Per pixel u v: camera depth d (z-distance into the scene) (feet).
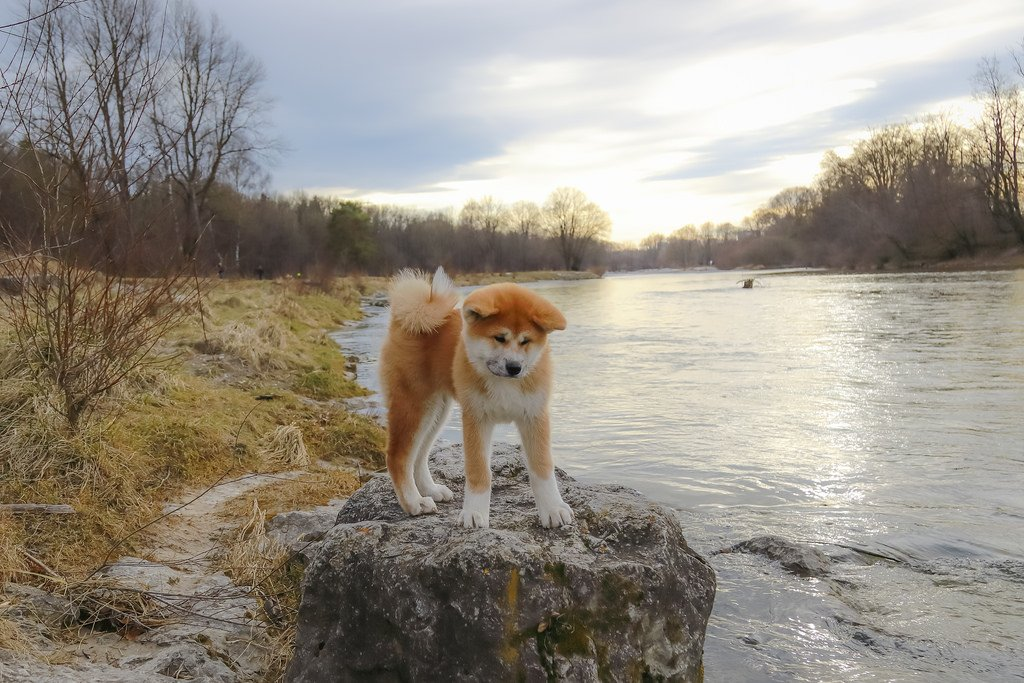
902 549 21.80
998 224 203.41
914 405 39.42
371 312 136.98
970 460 29.84
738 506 25.73
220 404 32.94
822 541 22.52
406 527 13.96
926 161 239.71
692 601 13.75
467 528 13.53
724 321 90.33
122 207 24.62
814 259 331.57
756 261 439.63
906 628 17.49
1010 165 203.62
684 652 13.51
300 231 257.55
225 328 49.29
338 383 46.29
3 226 22.30
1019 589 19.27
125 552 19.04
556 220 415.03
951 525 23.44
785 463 30.37
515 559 12.25
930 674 15.65
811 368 52.24
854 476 28.50
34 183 21.81
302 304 102.78
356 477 27.91
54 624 14.75
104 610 15.55
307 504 24.02
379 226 335.06
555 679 12.00
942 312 85.46
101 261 24.49
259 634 15.37
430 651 12.25
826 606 18.51
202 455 26.58
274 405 35.55
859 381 46.62
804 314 93.09
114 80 22.53
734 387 46.55
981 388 42.75
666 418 38.83
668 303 131.03
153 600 16.07
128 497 21.35
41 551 17.61
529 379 13.62
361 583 12.98
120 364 24.89
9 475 19.95
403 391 15.34
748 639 17.11
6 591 15.23
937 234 213.87
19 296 24.14
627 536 14.19
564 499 15.61
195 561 18.98
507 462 18.53
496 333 13.17
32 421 21.95
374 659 12.75
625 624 12.82
